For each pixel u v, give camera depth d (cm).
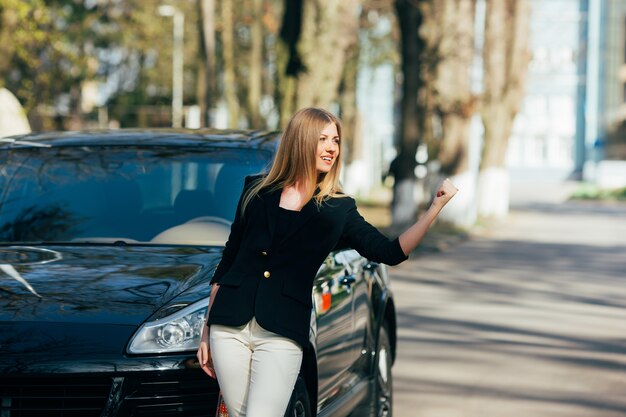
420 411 1027
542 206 6506
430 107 4466
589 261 2786
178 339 597
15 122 2538
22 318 604
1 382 591
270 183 566
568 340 1466
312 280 557
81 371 584
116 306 612
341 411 746
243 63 5928
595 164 10588
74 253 699
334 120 561
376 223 3934
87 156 805
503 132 5325
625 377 1212
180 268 662
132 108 6744
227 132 845
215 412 594
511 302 1886
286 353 549
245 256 559
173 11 5656
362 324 820
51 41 4291
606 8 10462
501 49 4997
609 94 10544
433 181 4441
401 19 3562
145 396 591
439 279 2273
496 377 1198
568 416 1016
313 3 3008
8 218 759
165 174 781
